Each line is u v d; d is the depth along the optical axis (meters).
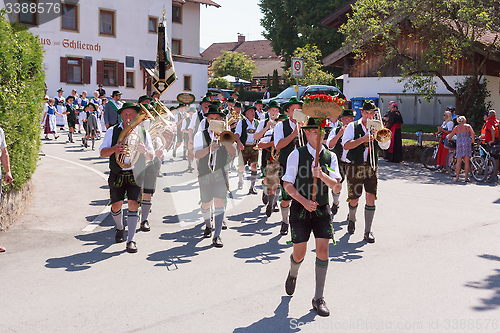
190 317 4.04
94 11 30.48
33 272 5.10
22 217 7.36
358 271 5.25
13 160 6.95
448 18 15.92
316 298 4.21
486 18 14.51
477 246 6.25
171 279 4.96
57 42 29.02
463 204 9.05
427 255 5.85
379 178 12.41
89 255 5.73
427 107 21.27
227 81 51.06
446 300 4.44
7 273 5.05
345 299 4.46
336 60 23.59
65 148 16.11
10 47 6.84
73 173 11.18
